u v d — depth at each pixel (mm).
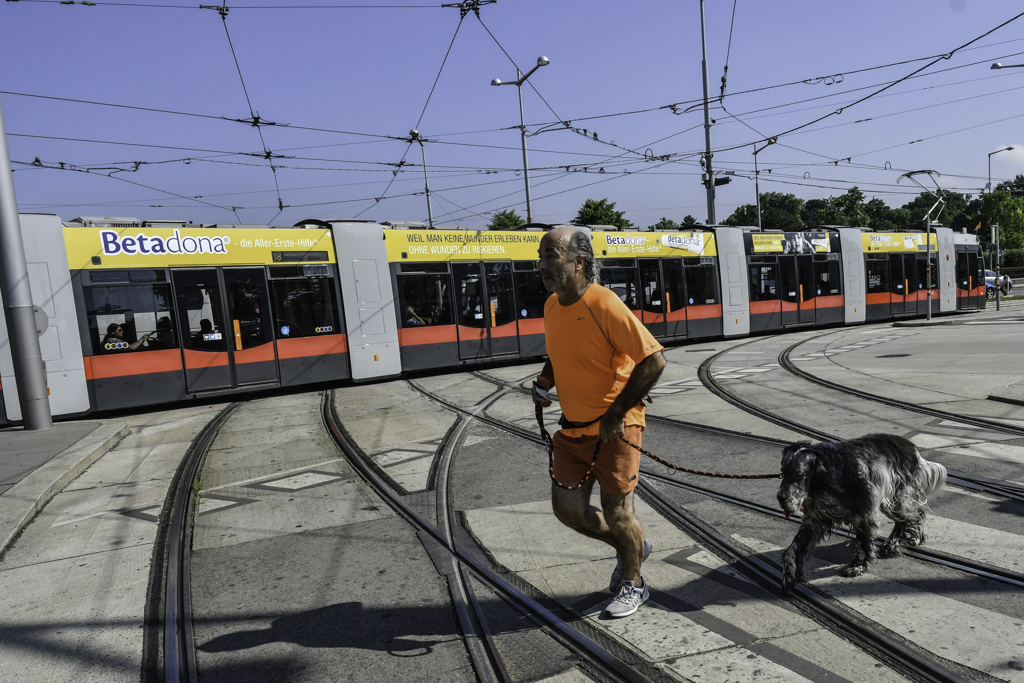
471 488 6082
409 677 3090
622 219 39375
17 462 7344
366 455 7547
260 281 13086
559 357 3266
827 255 23125
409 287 14875
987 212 78375
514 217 38281
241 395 13711
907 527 4004
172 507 5875
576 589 3854
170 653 3369
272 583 4238
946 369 11273
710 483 5809
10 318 9383
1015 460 5852
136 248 11945
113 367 11641
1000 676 2797
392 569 4352
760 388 10781
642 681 2895
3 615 3904
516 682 2979
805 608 3508
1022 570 3760
